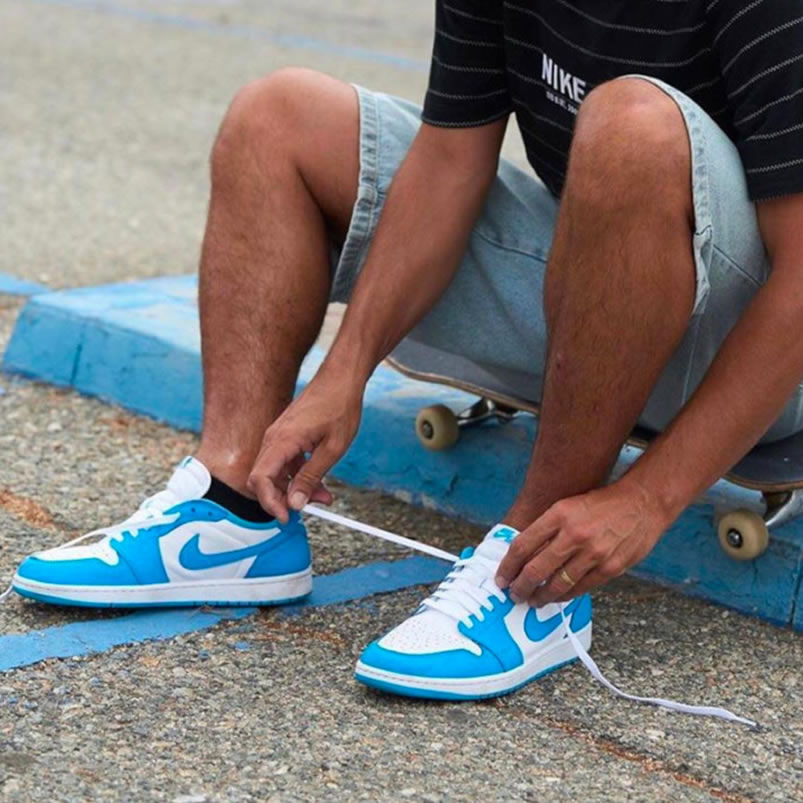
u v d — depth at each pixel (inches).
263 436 208.7
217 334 212.1
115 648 197.9
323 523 248.5
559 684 195.0
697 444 181.8
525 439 248.5
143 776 167.6
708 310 189.9
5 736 174.6
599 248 177.8
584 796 168.2
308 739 177.3
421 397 268.1
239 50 714.2
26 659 193.3
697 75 188.9
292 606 215.0
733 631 214.2
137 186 468.4
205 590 209.6
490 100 208.5
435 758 174.6
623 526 180.9
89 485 258.7
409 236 208.5
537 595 188.5
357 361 203.5
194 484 208.7
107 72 647.1
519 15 201.5
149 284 338.0
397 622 211.3
